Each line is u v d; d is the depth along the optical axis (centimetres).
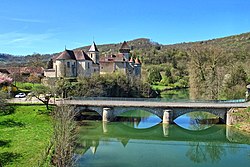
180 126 6241
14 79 9862
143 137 5462
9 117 5538
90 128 5897
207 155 4403
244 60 10312
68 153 3209
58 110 4831
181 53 18550
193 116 7381
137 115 7681
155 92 11131
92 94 8319
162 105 6188
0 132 4575
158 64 17700
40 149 3669
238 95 7912
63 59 9581
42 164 3042
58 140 3278
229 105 6125
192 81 8450
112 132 5744
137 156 4219
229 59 8912
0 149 3659
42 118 5575
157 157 4219
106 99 6938
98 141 5097
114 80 9188
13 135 4394
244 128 5519
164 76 14850
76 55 10088
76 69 9969
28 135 4397
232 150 4725
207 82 8038
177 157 4256
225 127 5903
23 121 5388
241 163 4069
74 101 6562
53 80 8125
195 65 8381
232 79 8169
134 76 10562
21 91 8269
